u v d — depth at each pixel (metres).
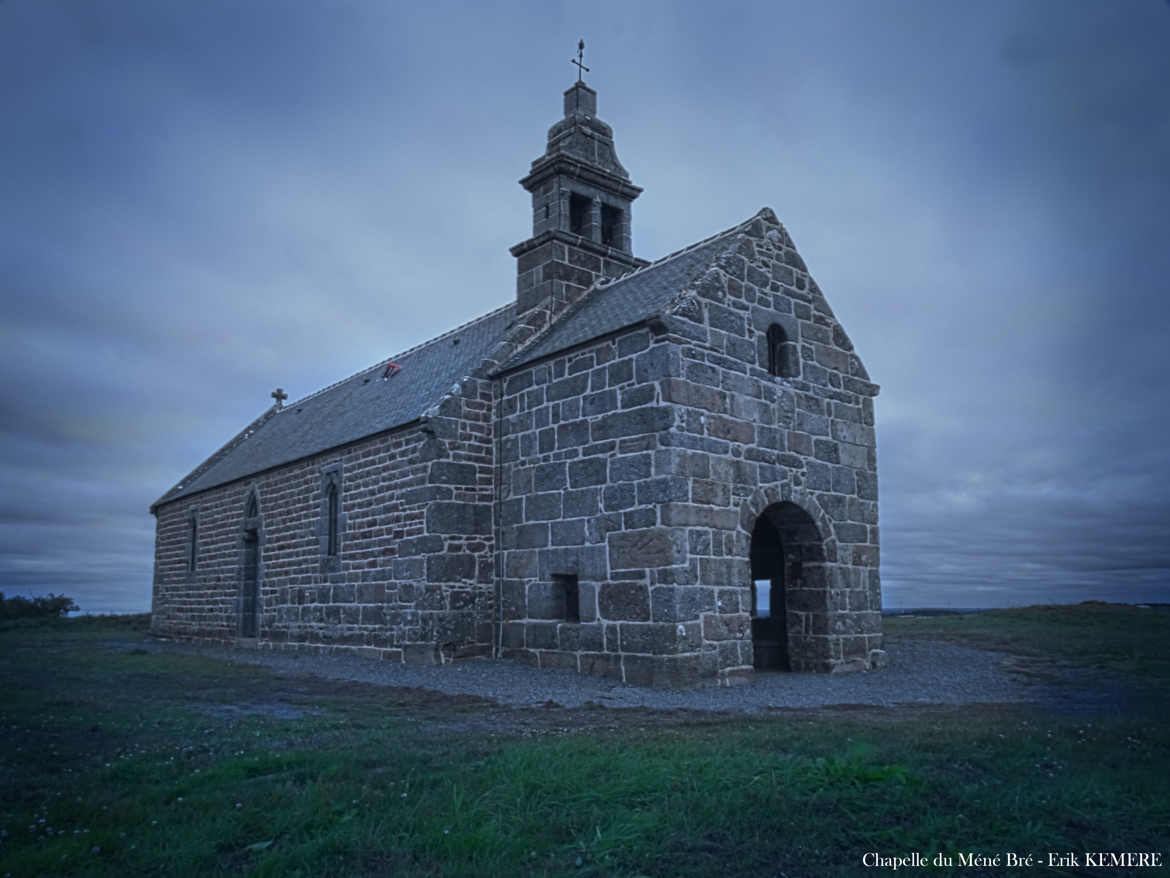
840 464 17.67
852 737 7.84
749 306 16.36
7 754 7.52
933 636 21.62
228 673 15.76
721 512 14.81
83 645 25.75
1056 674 14.73
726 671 14.27
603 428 15.57
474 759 7.14
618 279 20.45
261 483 25.22
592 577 15.36
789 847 5.01
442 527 17.50
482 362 18.66
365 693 12.68
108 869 4.74
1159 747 7.46
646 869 4.72
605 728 9.08
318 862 4.83
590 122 21.36
